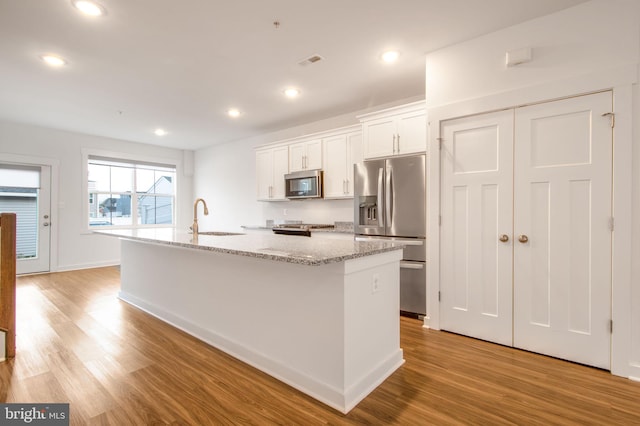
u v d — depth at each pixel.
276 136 5.61
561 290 2.30
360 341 1.85
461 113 2.70
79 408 1.73
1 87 3.59
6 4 2.14
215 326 2.58
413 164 3.21
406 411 1.71
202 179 7.16
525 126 2.43
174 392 1.89
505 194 2.53
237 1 2.15
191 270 2.81
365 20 2.39
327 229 4.23
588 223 2.20
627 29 2.06
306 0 2.14
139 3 2.15
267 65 3.10
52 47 2.73
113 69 3.16
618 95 2.08
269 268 2.13
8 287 2.30
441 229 2.85
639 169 2.03
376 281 1.99
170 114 4.64
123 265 3.87
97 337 2.71
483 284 2.64
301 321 1.94
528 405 1.76
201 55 2.89
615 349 2.10
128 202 6.46
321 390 1.82
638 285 2.04
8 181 5.04
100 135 5.88
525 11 2.29
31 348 2.47
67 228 5.60
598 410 1.71
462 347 2.51
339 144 4.30
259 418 1.66
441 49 2.82
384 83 3.53
